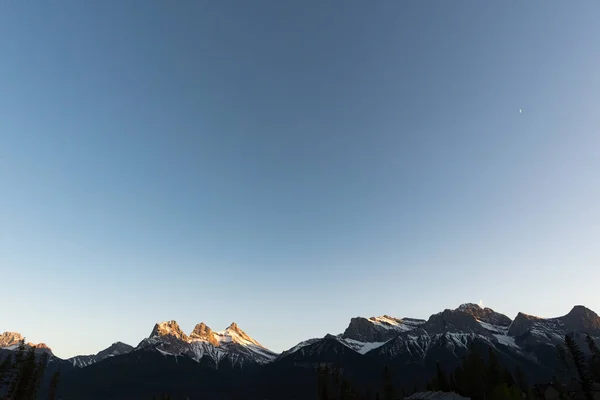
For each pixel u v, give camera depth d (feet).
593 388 497.46
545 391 520.01
